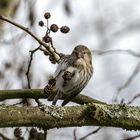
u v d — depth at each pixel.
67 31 10.64
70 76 10.15
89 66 11.95
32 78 13.83
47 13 10.59
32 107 8.55
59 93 11.35
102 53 13.02
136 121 8.83
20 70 13.90
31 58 10.95
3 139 10.83
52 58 11.16
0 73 13.78
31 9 14.06
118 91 12.82
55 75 11.11
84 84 11.75
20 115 8.41
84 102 11.75
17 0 13.98
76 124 8.69
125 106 8.87
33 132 9.92
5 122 8.36
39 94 11.36
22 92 11.38
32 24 13.86
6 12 13.72
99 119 8.73
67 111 8.64
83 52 11.91
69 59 11.39
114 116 8.76
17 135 10.05
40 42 10.66
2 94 11.36
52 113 8.55
